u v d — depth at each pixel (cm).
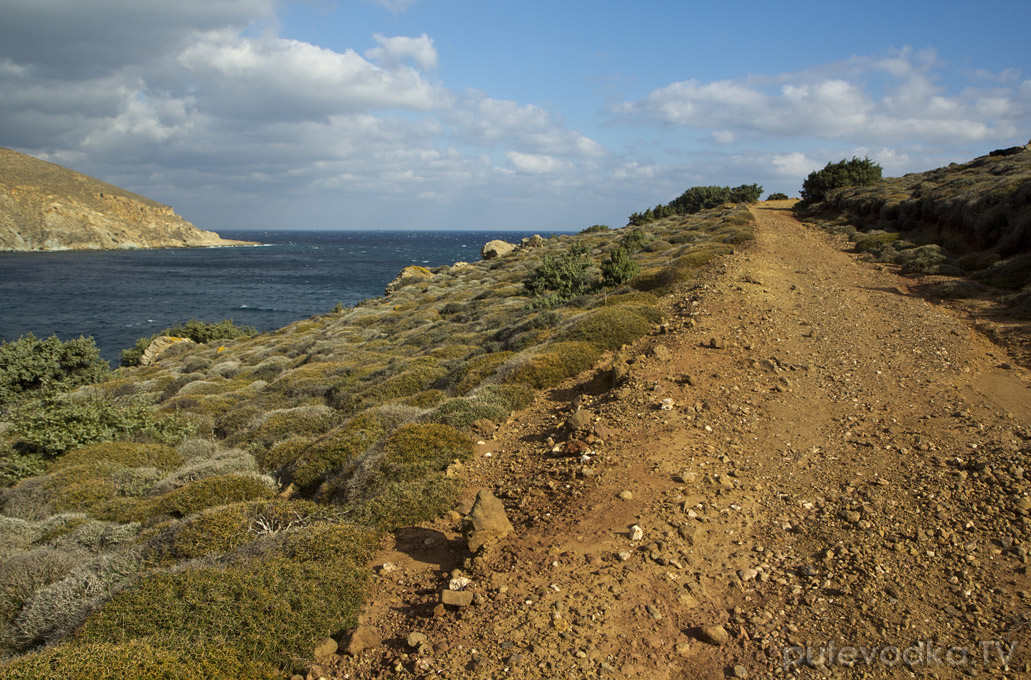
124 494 1216
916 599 498
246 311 8188
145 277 12550
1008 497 641
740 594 524
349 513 828
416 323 3334
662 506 681
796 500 692
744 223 4547
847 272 2491
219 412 2031
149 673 439
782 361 1241
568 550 616
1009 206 2405
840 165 6094
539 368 1378
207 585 565
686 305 1848
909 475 729
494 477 880
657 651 455
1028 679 403
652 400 1041
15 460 1418
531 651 459
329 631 553
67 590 662
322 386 2083
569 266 3153
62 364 2848
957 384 1090
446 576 620
